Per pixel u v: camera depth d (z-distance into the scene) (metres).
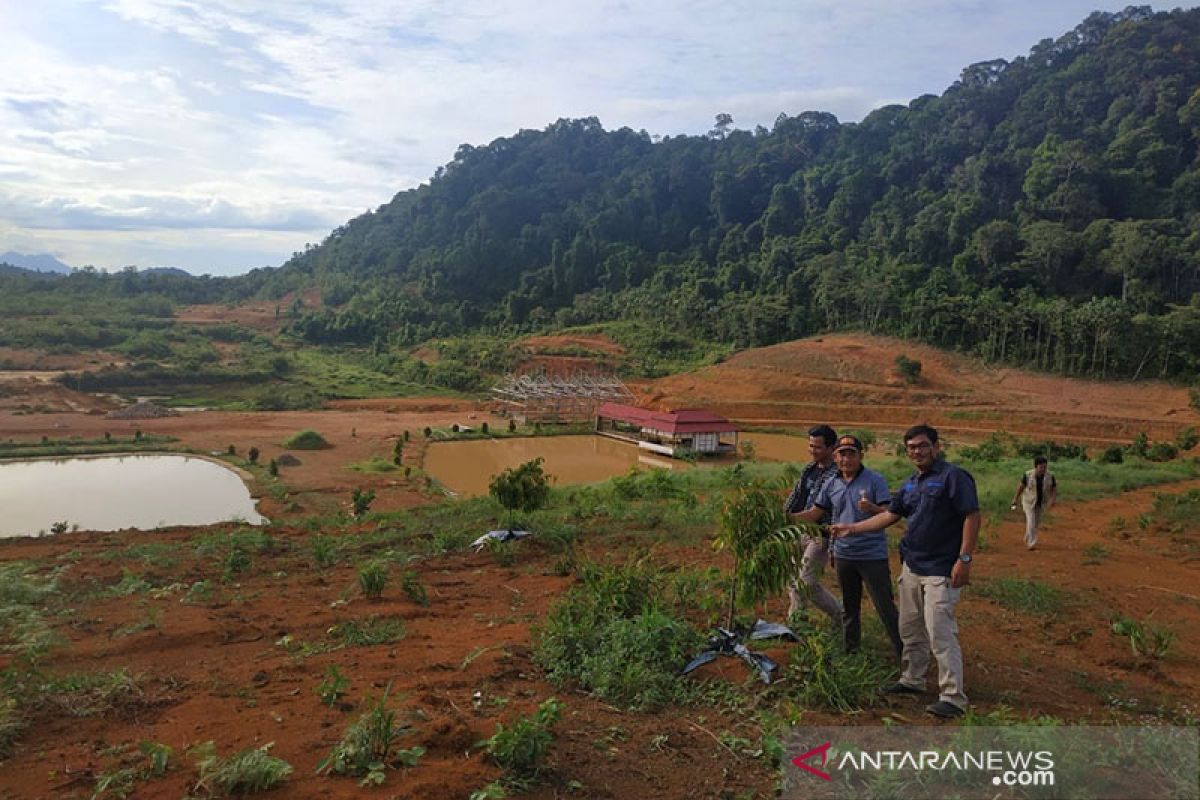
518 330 104.38
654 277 113.50
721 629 5.91
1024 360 62.72
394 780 3.63
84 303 104.62
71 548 13.95
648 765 4.06
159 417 51.66
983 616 7.56
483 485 33.09
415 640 6.45
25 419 47.97
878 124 133.75
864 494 5.69
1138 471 24.98
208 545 12.40
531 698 4.92
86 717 4.70
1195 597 8.84
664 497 19.02
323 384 73.00
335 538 12.97
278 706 4.78
